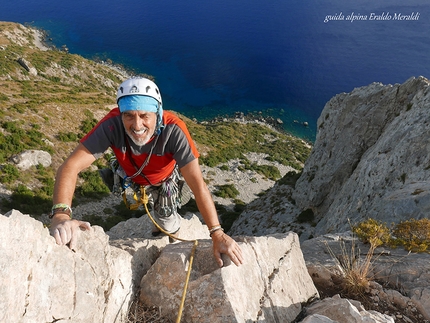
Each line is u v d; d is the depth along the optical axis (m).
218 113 98.06
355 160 22.03
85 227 2.57
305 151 77.44
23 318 1.92
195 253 3.28
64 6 196.50
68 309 2.27
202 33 160.62
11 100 46.62
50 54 97.06
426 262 5.04
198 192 2.99
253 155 67.88
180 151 2.92
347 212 16.41
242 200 49.59
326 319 2.78
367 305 4.34
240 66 125.00
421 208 9.13
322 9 192.50
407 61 125.44
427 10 177.25
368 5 193.75
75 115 46.06
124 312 2.87
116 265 2.89
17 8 189.88
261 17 185.12
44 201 31.45
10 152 34.56
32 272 2.06
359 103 22.61
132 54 131.50
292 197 28.12
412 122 15.50
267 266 3.54
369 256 4.96
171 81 113.25
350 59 130.12
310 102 104.06
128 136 2.86
